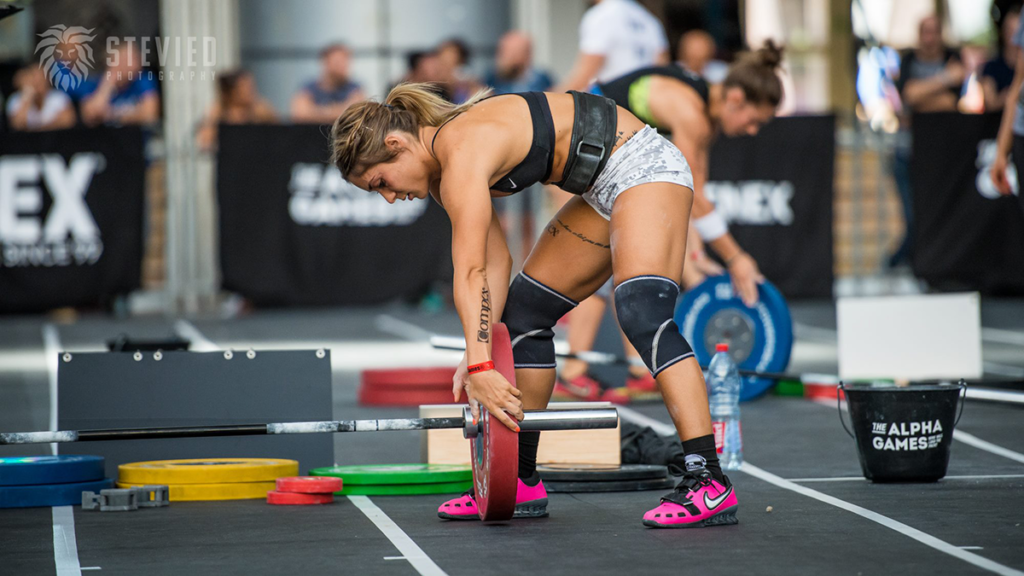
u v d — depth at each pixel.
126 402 11.20
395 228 28.53
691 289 16.89
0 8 10.77
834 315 28.47
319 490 10.04
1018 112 15.67
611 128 8.97
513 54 29.47
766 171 28.12
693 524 8.77
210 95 32.25
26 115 29.92
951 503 9.59
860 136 30.47
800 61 42.28
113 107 30.48
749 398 16.62
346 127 8.91
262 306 28.19
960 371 16.58
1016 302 29.80
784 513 9.28
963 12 41.78
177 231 29.70
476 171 8.52
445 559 7.84
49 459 10.48
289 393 11.42
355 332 26.08
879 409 10.55
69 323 27.95
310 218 28.17
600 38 21.06
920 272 28.83
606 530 8.77
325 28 38.91
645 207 8.83
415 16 39.31
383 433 14.34
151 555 8.09
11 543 8.54
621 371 17.64
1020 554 7.71
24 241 27.61
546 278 9.32
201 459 11.33
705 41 28.58
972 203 28.73
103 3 33.69
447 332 25.92
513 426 8.55
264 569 7.62
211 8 33.44
